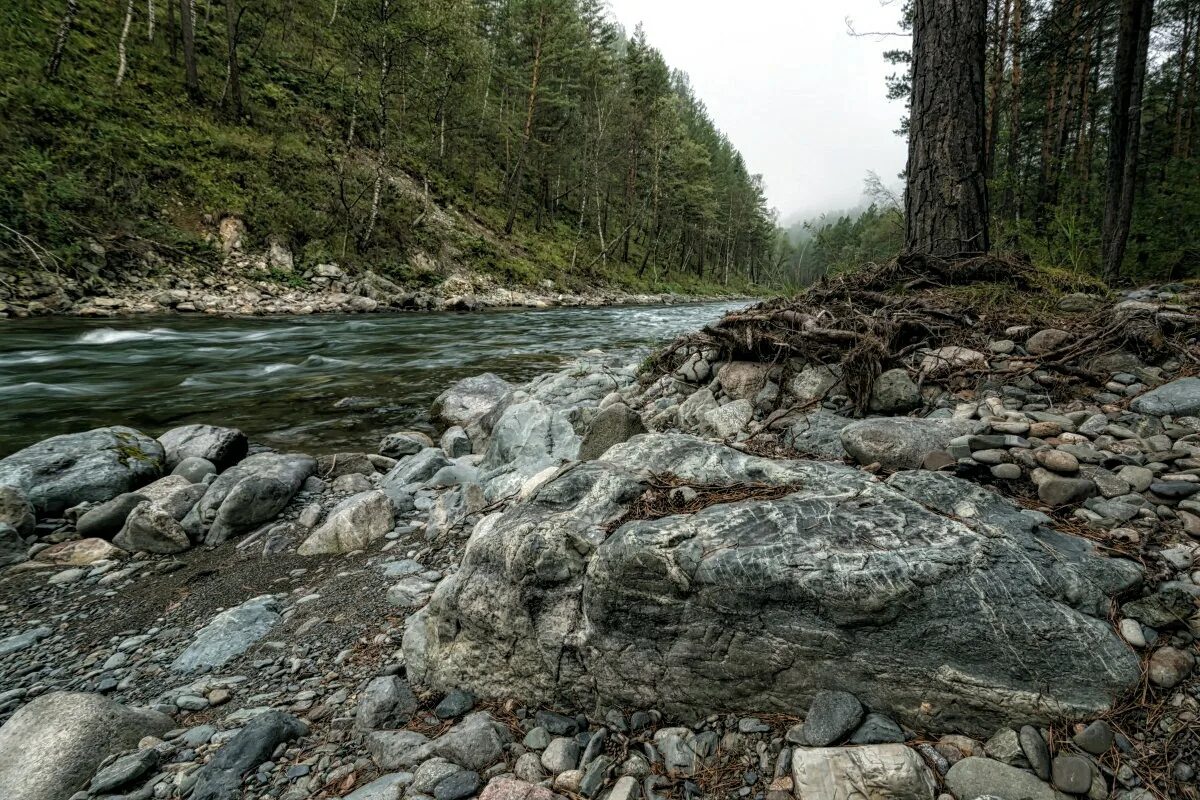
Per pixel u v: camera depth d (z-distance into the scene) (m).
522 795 1.77
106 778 2.04
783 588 1.97
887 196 17.56
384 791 1.87
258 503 4.74
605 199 54.69
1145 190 17.19
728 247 78.12
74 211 17.69
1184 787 1.49
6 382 9.51
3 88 18.91
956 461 2.81
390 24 27.20
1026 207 19.88
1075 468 2.51
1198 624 1.80
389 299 23.89
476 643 2.38
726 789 1.77
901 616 1.88
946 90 5.64
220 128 25.47
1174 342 3.54
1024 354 4.00
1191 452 2.57
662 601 2.08
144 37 28.42
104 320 15.52
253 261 21.59
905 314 4.61
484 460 5.72
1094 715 1.67
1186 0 19.22
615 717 2.12
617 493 2.54
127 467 5.38
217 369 11.34
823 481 2.57
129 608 3.64
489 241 35.06
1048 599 1.86
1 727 2.37
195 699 2.58
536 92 42.12
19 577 4.04
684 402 4.93
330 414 8.41
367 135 34.75
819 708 1.87
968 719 1.78
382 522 4.36
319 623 3.15
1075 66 18.94
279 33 37.25
